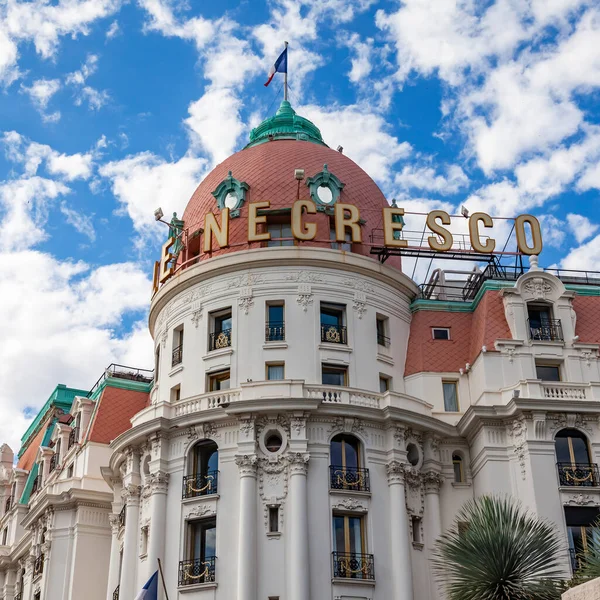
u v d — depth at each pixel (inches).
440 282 2425.0
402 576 1787.6
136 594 1871.3
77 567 2182.6
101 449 2315.5
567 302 2063.2
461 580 1417.3
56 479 2407.7
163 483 1895.9
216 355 2018.9
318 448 1850.4
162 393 2116.1
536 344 2010.3
